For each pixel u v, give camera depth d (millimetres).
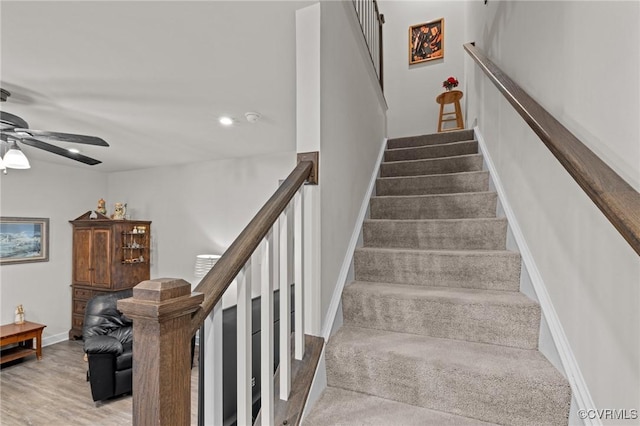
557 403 1062
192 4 1423
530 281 1463
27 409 3129
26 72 2020
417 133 4418
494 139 2250
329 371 1385
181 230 4988
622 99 820
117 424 2910
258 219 988
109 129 3193
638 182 758
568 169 843
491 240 1871
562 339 1157
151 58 1878
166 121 2965
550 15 1295
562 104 1180
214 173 4742
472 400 1168
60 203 5105
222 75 2092
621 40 827
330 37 1584
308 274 1385
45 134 2316
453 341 1429
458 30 4238
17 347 4438
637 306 766
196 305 687
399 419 1168
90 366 3172
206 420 822
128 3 1399
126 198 5520
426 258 1747
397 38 4555
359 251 1874
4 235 4480
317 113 1421
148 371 629
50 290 4938
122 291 4477
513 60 1806
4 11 1429
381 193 2619
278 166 4324
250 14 1499
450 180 2436
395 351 1319
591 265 975
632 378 781
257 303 1272
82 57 1856
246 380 922
